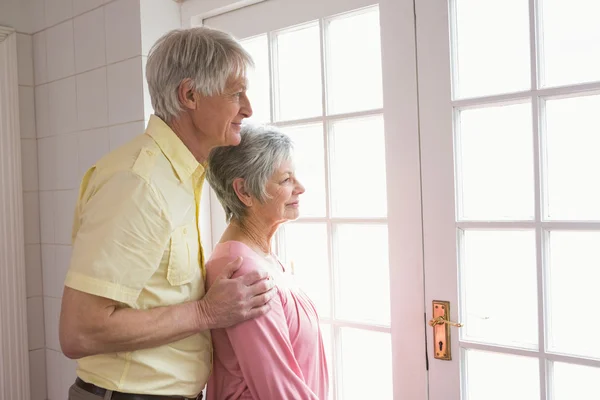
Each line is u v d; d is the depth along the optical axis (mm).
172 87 1028
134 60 1851
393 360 1541
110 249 925
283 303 1161
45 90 2248
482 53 1400
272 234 1277
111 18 1926
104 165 1017
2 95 2203
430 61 1435
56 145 2213
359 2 1567
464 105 1392
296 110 1787
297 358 1168
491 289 1426
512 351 1352
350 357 1693
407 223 1493
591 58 1259
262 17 1799
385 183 1615
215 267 1157
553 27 1302
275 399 1081
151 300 1007
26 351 2256
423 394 1490
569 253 1305
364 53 1628
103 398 1010
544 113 1307
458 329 1433
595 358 1246
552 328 1328
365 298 1672
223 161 1204
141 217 949
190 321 1009
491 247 1424
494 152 1399
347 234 1692
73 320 925
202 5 1890
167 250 1014
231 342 1103
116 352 979
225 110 1048
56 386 2283
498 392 1432
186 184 1054
